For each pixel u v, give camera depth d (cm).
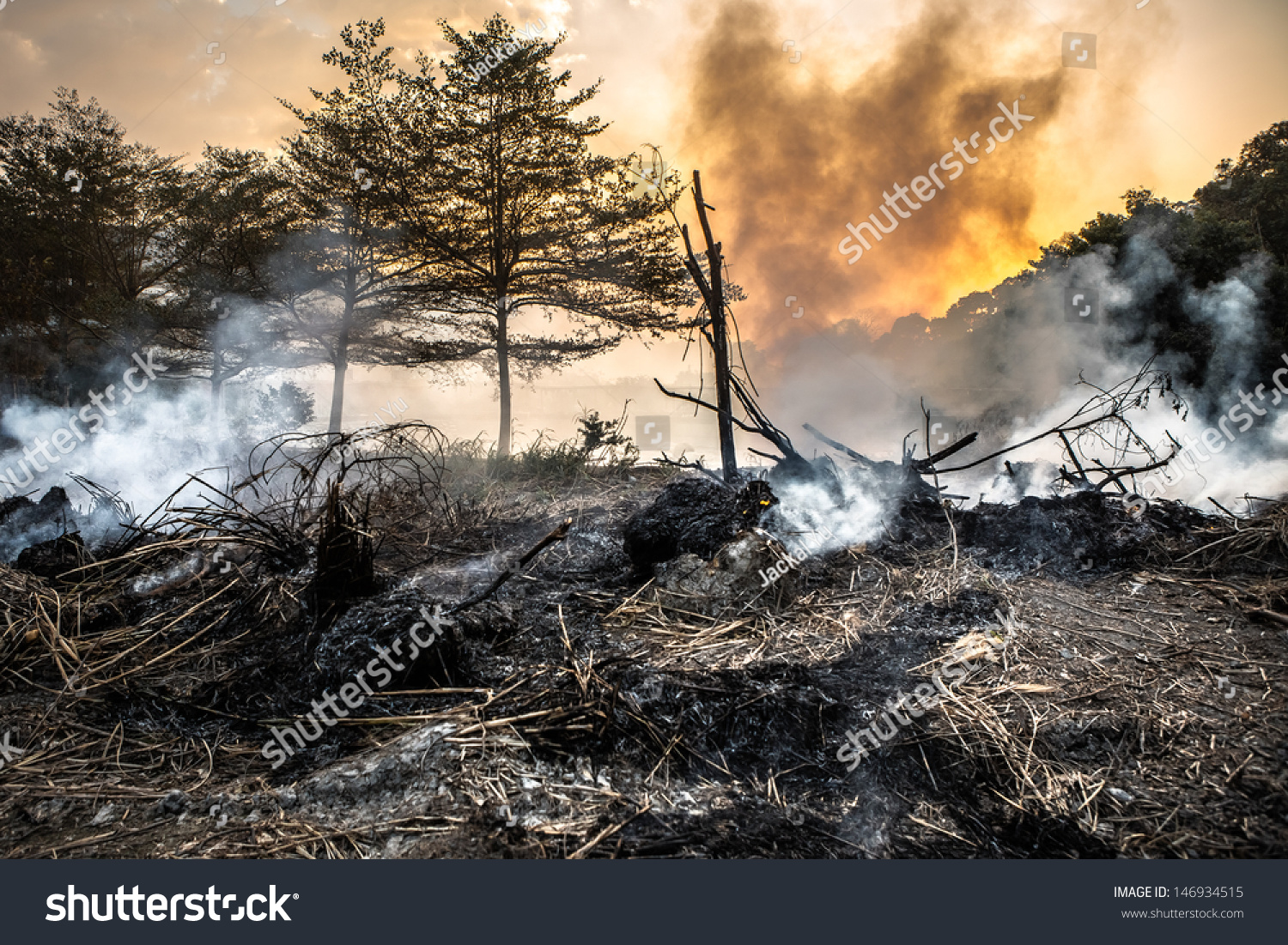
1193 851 238
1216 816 251
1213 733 289
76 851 241
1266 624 367
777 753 284
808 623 384
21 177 2378
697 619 393
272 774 284
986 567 453
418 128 2030
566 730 287
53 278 2534
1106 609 395
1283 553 432
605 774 271
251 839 242
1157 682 323
